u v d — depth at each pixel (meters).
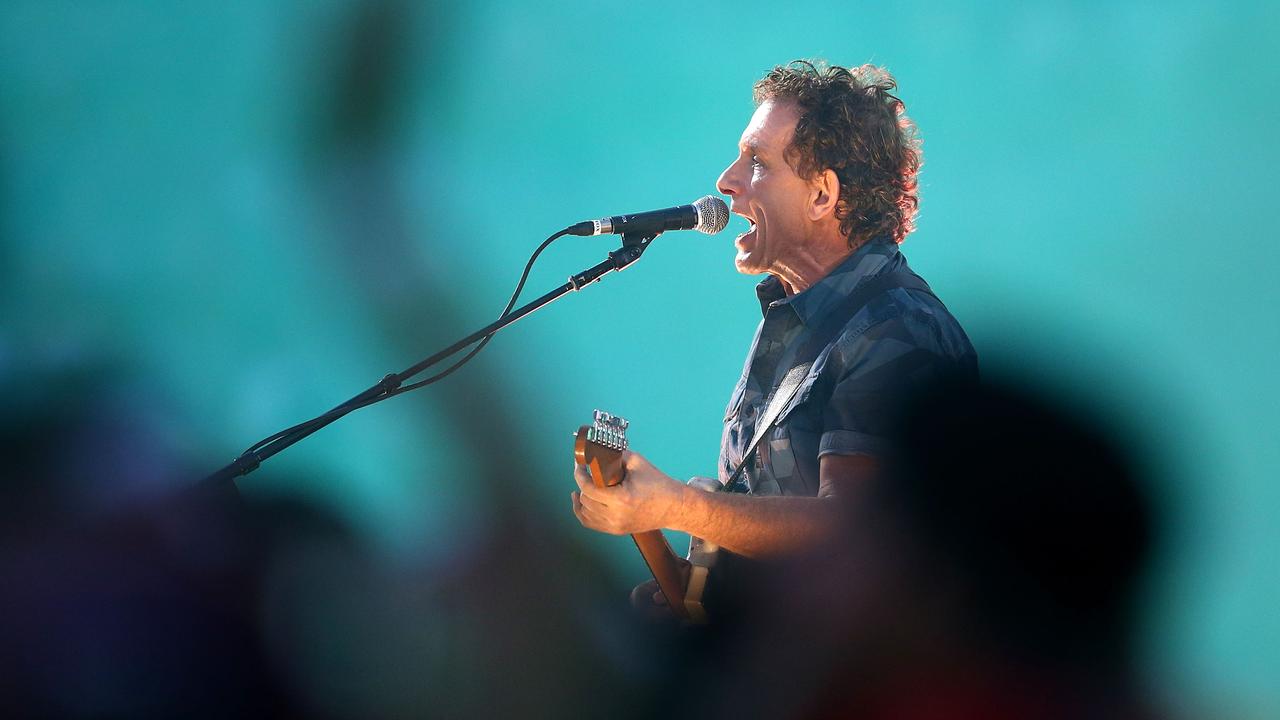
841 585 5.73
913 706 3.64
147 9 25.39
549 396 24.72
